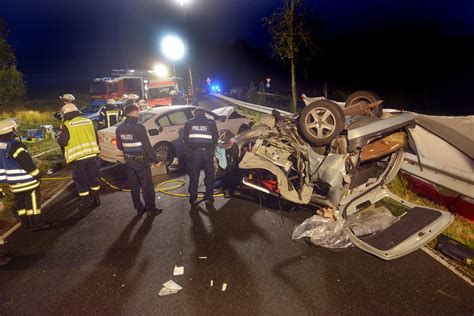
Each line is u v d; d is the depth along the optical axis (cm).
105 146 777
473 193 437
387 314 311
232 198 604
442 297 328
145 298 351
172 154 820
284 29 1372
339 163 429
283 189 487
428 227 409
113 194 664
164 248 448
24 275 402
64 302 352
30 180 503
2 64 1809
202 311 329
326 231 439
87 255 441
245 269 391
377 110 479
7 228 534
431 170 496
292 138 474
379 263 388
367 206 485
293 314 318
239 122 952
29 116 1695
